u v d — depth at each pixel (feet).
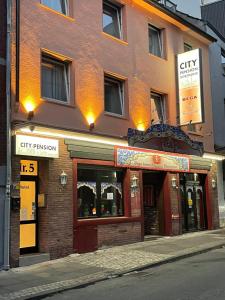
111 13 52.80
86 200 45.16
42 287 28.89
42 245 39.68
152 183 58.18
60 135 41.19
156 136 54.54
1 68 37.42
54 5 44.62
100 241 44.98
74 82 44.45
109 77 50.62
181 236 56.34
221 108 74.33
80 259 39.42
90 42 47.01
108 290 27.86
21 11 39.52
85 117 45.29
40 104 40.42
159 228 56.90
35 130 38.29
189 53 59.11
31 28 40.37
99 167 46.93
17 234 36.60
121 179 50.19
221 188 70.08
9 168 36.27
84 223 43.32
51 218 39.93
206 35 68.74
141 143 52.11
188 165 60.39
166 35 60.34
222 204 69.77
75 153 43.06
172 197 57.16
